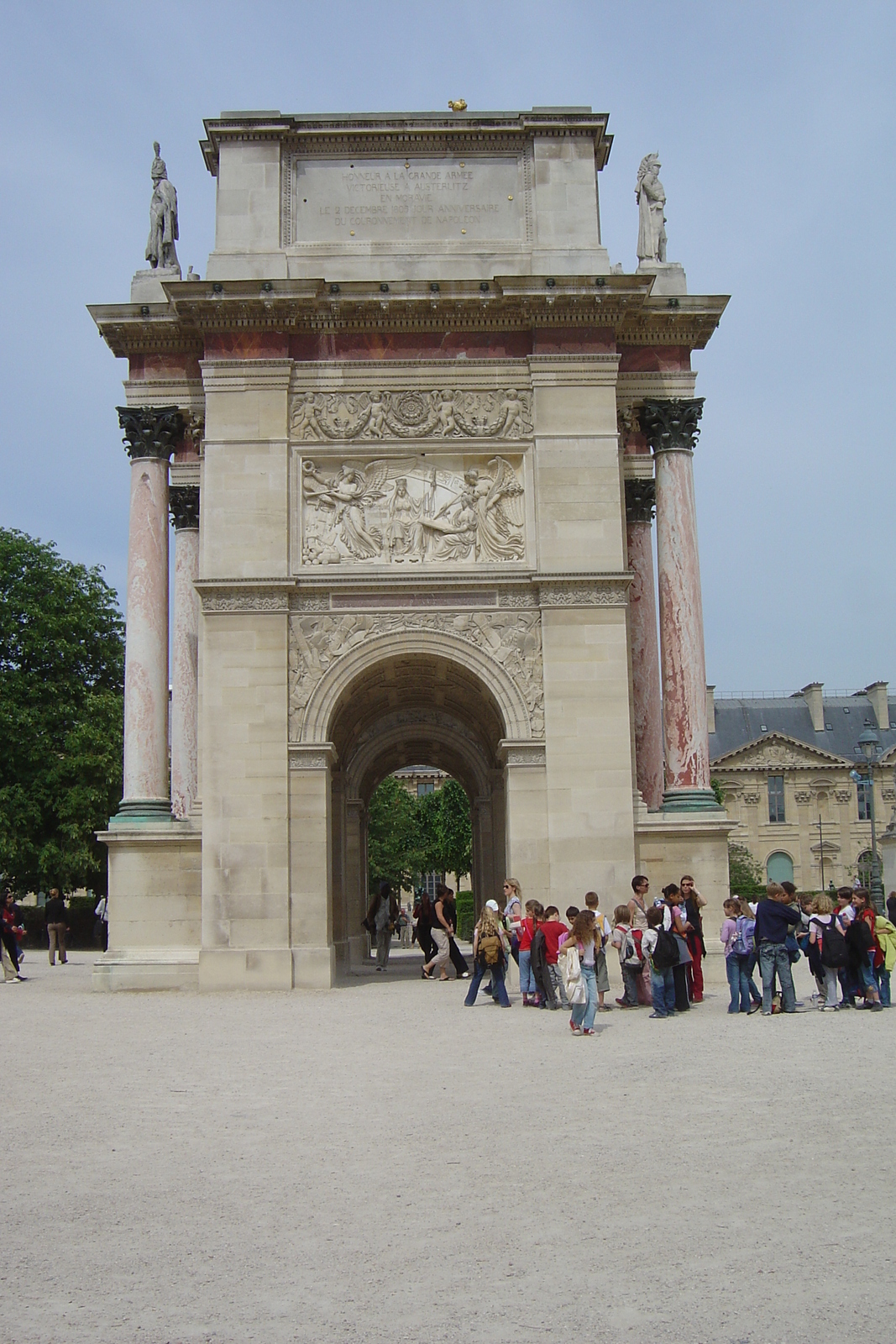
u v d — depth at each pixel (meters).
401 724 57.34
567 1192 14.64
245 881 38.66
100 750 73.31
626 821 39.06
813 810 152.25
